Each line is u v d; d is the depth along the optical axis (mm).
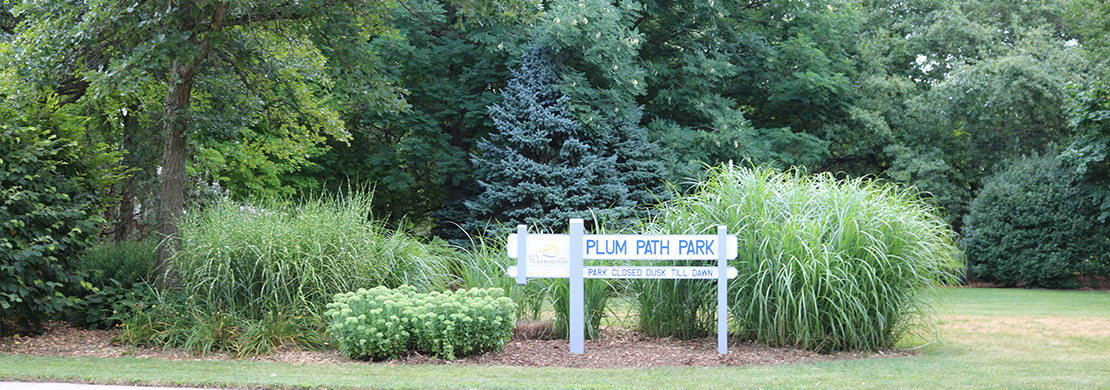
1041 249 18328
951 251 7293
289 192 17453
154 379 4953
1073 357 6289
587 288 7145
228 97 10383
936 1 25094
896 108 23734
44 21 8266
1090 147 16609
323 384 4848
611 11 16469
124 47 8797
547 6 17891
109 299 7816
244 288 7121
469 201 17141
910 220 6738
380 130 20906
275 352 6375
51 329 7727
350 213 7797
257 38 10148
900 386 4844
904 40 24750
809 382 5004
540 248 6664
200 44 9000
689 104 18719
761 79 20875
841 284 6316
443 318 6152
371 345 6078
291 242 7242
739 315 6766
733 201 6996
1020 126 21469
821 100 20750
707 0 18344
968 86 21250
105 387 4719
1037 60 20859
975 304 12570
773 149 19719
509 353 6434
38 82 7980
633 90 16891
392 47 16766
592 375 5371
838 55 22359
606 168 16609
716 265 6848
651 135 18047
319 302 7094
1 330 7062
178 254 7570
